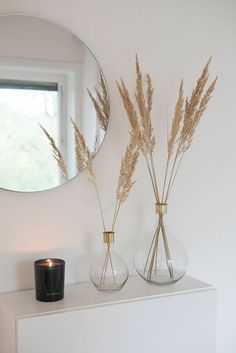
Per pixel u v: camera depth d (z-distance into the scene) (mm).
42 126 1627
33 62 1603
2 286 1606
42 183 1636
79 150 1681
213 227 2035
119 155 1787
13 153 1583
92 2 1695
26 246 1637
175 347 1594
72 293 1592
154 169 1860
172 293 1604
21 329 1328
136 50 1795
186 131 1688
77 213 1718
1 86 1559
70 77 1666
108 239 1617
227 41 2008
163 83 1861
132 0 1771
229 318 2123
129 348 1507
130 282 1746
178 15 1877
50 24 1624
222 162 2035
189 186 1957
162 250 1705
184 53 1901
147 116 1680
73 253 1721
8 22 1557
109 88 1750
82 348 1426
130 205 1826
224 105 2021
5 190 1585
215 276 2061
